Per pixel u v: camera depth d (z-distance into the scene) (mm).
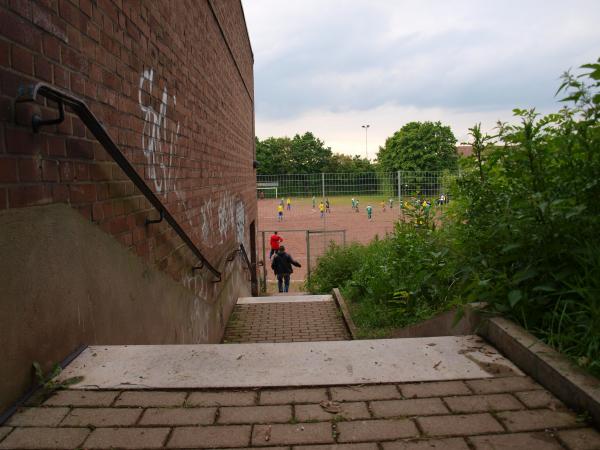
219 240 6809
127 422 1750
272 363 2238
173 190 4273
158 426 1728
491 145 3074
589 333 2025
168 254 3977
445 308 3549
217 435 1671
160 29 3955
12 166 1891
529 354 2088
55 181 2211
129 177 2938
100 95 2738
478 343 2473
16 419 1761
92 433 1680
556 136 2635
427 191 13250
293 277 15172
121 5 3090
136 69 3357
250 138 12891
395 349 2400
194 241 5082
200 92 5598
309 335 6492
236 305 8406
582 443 1578
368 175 15422
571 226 2389
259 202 29438
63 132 2297
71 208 2334
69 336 2266
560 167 2547
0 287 1778
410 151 46156
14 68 1918
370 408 1843
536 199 2469
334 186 15688
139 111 3408
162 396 1941
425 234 5789
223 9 7723
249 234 12023
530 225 2566
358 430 1693
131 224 3150
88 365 2203
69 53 2373
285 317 7492
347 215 24547
